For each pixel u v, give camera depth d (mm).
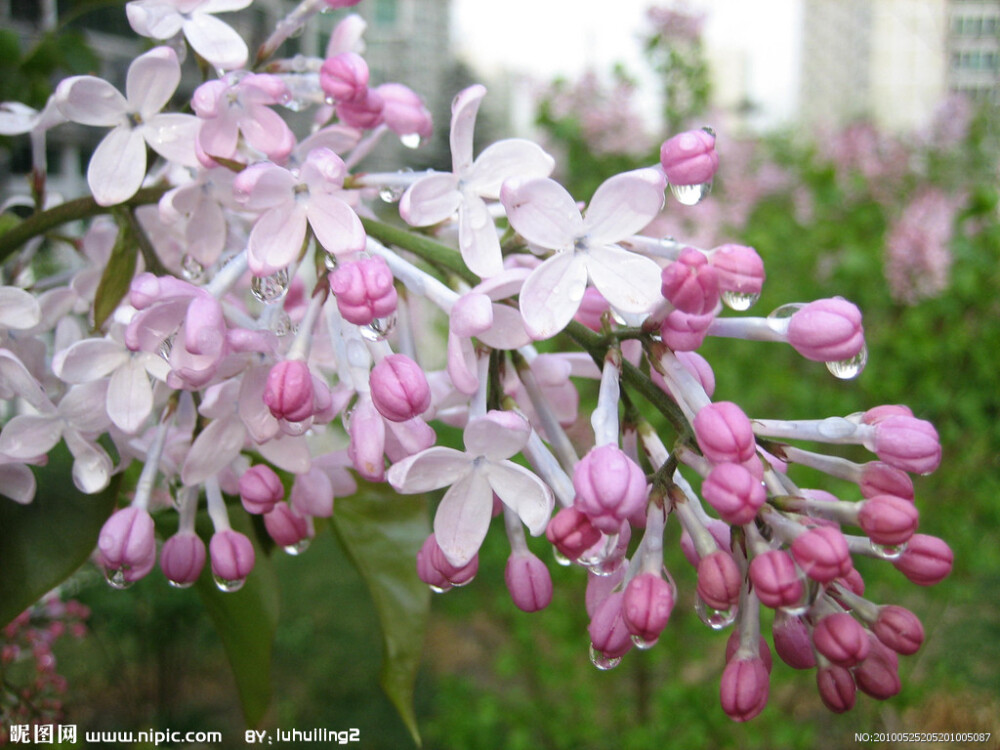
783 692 436
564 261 93
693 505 96
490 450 93
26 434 109
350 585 589
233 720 451
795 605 82
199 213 117
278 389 94
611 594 94
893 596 415
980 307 438
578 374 114
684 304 85
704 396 93
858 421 94
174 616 425
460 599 483
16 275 147
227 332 96
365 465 98
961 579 423
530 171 102
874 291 446
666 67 531
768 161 597
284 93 109
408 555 149
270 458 110
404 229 117
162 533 141
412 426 97
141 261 137
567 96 525
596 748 400
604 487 84
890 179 545
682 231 500
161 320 97
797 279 468
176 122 114
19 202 149
